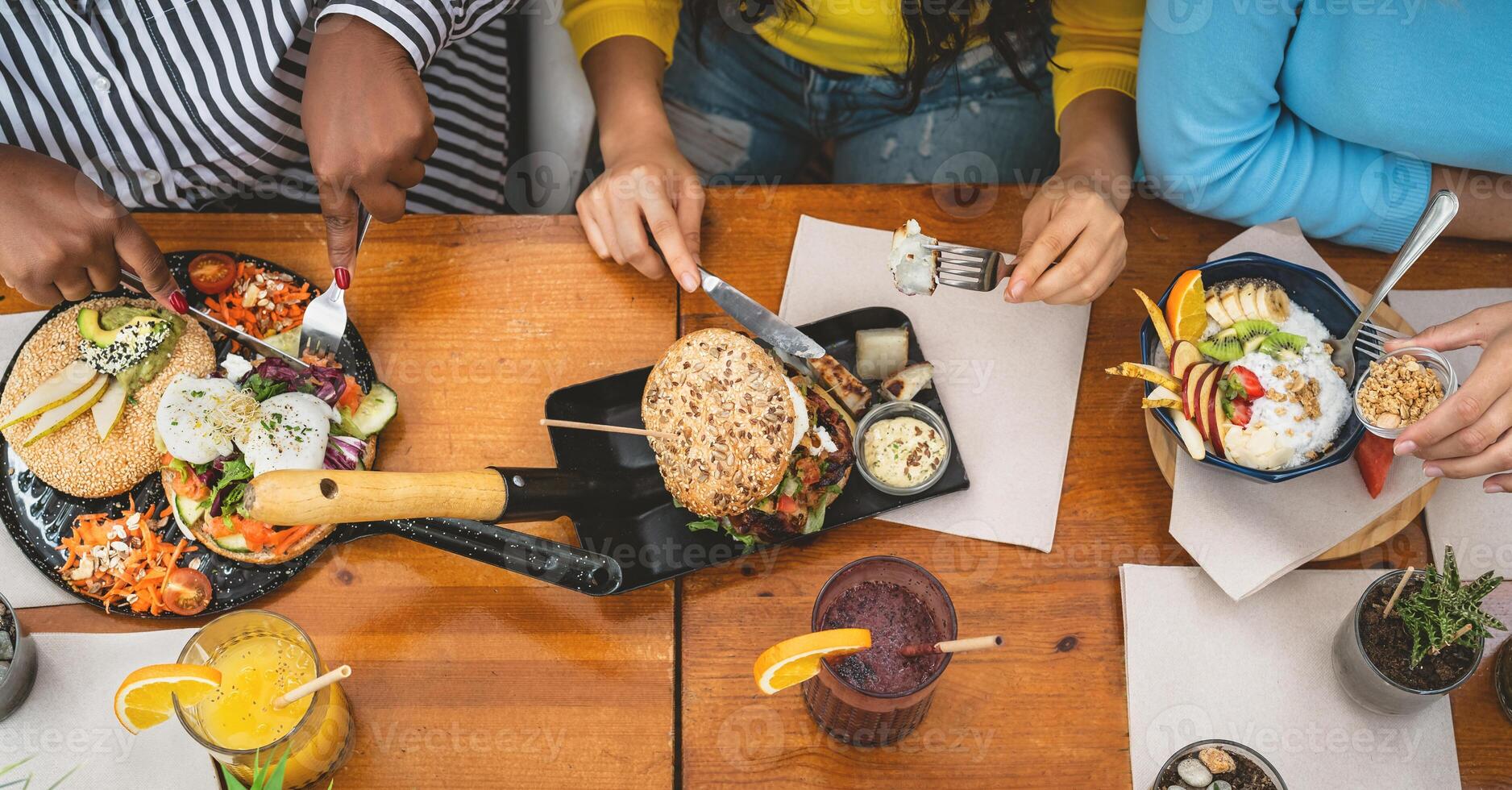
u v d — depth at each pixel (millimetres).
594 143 1386
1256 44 1035
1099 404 1068
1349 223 1090
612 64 1229
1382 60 1043
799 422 1008
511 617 1016
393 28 1060
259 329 1082
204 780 966
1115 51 1178
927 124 1367
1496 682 981
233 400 1000
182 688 914
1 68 1107
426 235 1119
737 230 1124
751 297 1106
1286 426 982
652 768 984
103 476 1021
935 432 1040
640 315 1100
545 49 1381
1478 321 969
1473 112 1040
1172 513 1019
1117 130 1165
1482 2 1011
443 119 1338
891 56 1303
